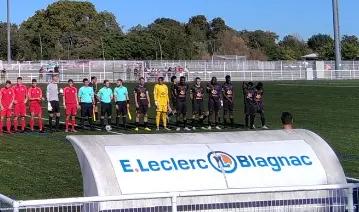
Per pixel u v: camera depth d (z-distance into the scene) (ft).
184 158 24.66
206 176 24.25
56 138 69.05
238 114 96.53
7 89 74.59
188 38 354.54
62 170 49.24
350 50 355.36
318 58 377.30
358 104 111.34
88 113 77.36
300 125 81.20
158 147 25.04
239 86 162.30
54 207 22.82
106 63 211.20
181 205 23.54
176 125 78.95
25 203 19.98
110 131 75.10
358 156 55.57
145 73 189.78
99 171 23.63
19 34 336.70
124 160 24.16
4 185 43.47
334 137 69.05
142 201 23.02
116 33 355.97
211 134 27.25
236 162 25.07
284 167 25.48
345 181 26.03
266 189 22.53
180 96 77.61
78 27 370.12
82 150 24.59
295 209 24.82
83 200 20.63
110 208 22.72
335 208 24.62
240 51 402.31
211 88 79.30
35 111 76.38
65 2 377.30
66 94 75.56
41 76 173.58
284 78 212.43
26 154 57.31
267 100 122.11
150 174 23.88
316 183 25.52
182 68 199.21
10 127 76.59
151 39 329.11
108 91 76.89
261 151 25.85
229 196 24.09
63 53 337.52
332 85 164.35
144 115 77.46
